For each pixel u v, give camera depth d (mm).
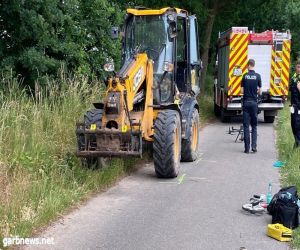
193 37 11508
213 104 21625
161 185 8695
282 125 16656
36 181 7199
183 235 6312
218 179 9219
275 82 17797
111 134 8180
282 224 6508
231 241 6141
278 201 6605
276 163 10477
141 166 10141
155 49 9875
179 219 6914
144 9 10438
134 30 10062
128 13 10141
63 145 8953
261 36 17688
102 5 13812
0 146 7461
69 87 10938
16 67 11508
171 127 8852
